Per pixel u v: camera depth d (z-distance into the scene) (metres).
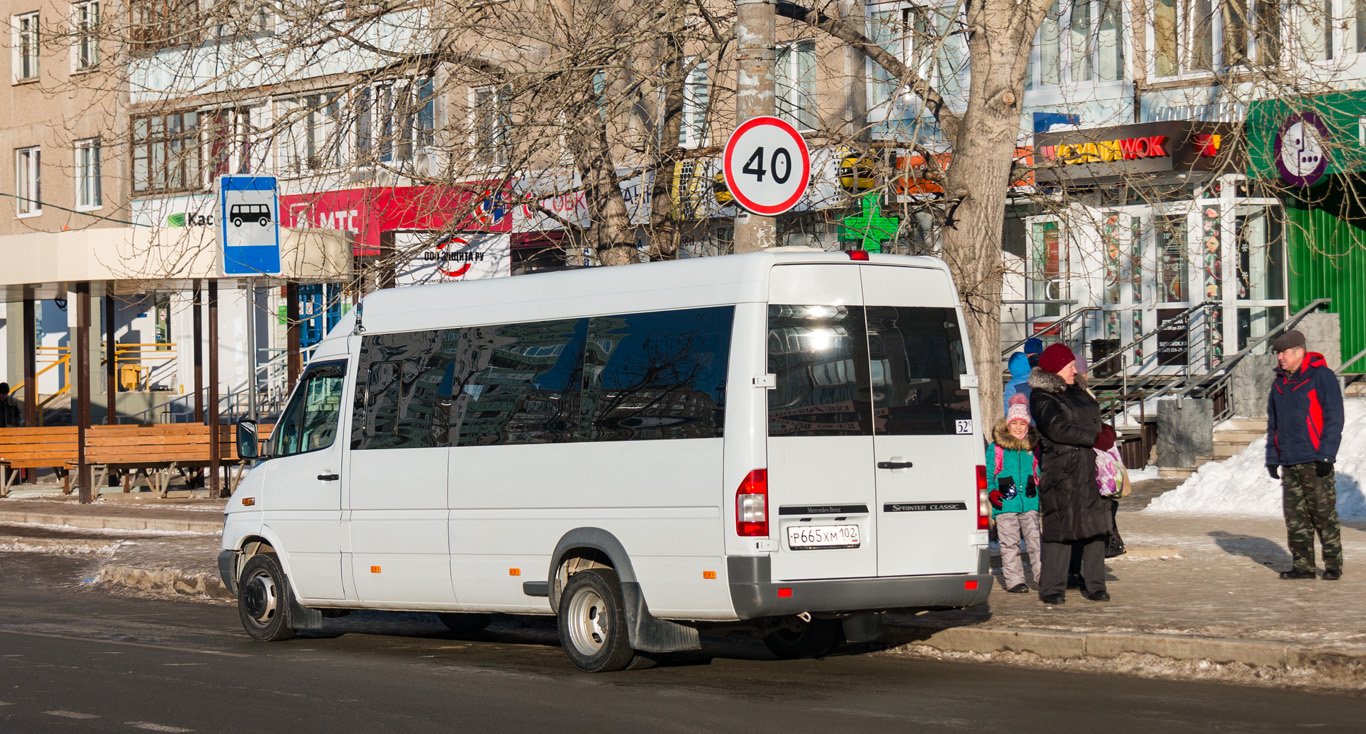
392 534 11.67
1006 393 13.35
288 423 12.80
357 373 12.16
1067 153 20.97
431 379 11.57
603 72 16.39
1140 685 9.43
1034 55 26.44
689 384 9.80
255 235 20.80
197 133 17.62
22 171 40.00
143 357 39.44
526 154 16.17
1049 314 26.61
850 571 9.66
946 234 14.52
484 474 10.99
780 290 9.65
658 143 17.56
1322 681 9.27
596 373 10.38
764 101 12.61
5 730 8.52
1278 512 19.20
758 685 9.73
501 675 10.37
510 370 10.98
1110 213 18.02
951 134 14.80
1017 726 8.14
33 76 39.53
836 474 9.66
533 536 10.66
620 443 10.12
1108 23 25.72
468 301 11.41
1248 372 23.05
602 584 10.20
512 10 17.06
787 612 9.47
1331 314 23.77
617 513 10.12
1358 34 23.44
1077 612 11.49
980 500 10.20
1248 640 9.77
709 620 9.66
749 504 9.38
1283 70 15.95
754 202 11.80
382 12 16.11
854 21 21.55
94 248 27.47
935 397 10.11
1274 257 25.02
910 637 11.18
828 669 10.43
